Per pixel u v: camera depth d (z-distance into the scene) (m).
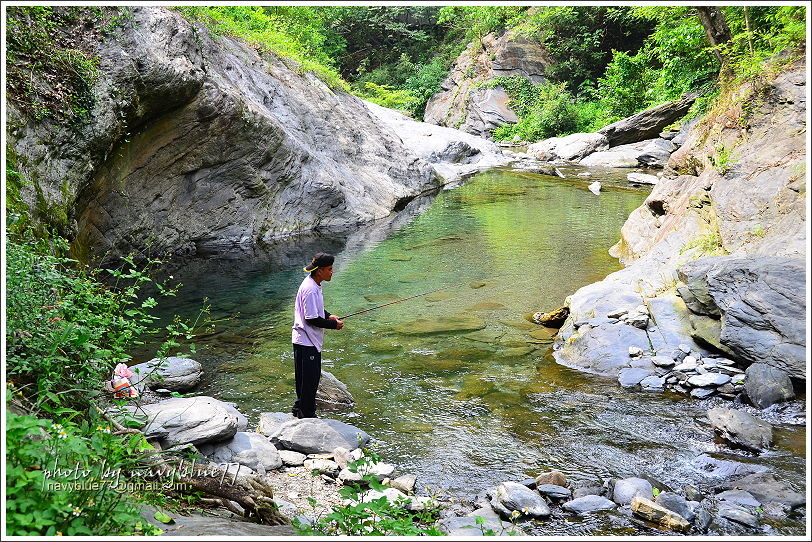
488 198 17.44
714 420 5.15
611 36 34.12
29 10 7.82
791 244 6.87
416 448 4.87
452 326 7.71
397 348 7.02
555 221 14.07
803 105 8.03
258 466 4.37
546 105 30.56
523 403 5.66
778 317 5.96
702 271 6.83
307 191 13.86
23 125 7.27
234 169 12.22
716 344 6.29
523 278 9.77
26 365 3.21
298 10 23.19
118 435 3.47
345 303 8.67
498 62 35.22
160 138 10.85
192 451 4.16
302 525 3.37
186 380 5.81
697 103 13.63
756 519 3.83
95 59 8.74
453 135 23.75
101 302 3.98
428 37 41.47
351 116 17.59
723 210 7.98
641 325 6.91
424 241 12.55
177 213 11.64
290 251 11.93
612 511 3.97
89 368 3.48
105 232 10.25
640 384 6.01
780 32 9.22
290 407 5.59
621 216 14.35
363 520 3.58
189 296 9.01
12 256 3.57
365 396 5.82
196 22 12.49
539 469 4.57
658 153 21.81
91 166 8.66
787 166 7.61
